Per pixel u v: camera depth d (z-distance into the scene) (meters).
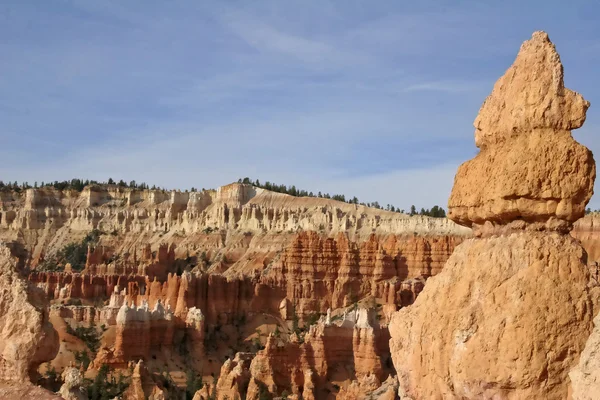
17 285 28.05
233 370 95.19
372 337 104.06
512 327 15.68
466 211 18.31
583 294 15.88
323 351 103.06
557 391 15.37
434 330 17.36
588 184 16.45
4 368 27.56
